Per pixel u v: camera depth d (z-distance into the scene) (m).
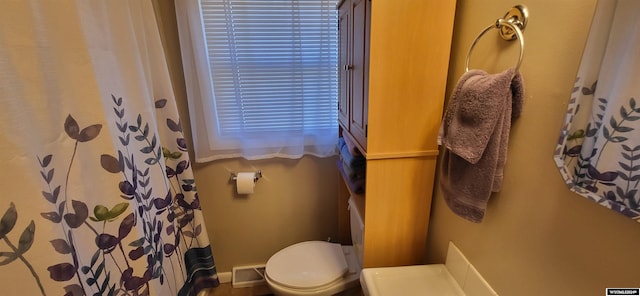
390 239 1.10
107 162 0.82
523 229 0.67
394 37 0.84
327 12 1.40
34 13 0.65
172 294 1.29
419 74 0.88
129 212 0.90
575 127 0.51
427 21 0.84
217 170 1.63
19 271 0.60
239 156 1.61
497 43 0.71
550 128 0.58
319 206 1.77
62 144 0.71
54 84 0.69
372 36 0.83
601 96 0.46
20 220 0.59
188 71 1.39
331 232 1.83
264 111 1.53
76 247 0.74
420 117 0.93
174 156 1.35
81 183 0.75
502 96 0.61
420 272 1.00
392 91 0.89
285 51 1.44
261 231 1.79
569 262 0.56
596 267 0.51
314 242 1.64
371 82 0.87
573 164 0.52
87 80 0.76
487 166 0.68
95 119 0.78
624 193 0.44
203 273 1.61
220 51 1.41
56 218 0.67
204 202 1.68
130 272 0.92
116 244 0.87
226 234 1.78
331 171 1.70
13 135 0.58
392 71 0.87
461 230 0.93
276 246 1.84
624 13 0.42
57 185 0.69
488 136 0.64
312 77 1.51
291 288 1.35
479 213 0.73
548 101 0.58
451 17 0.84
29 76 0.63
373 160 0.97
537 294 0.65
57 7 0.70
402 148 0.96
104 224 0.83
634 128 0.41
